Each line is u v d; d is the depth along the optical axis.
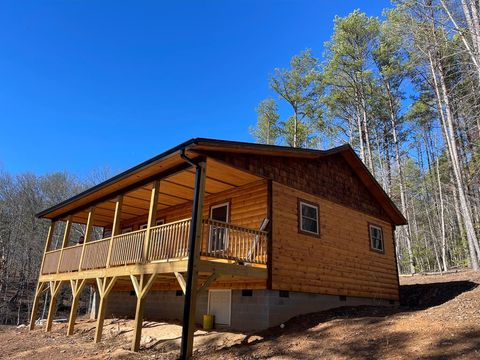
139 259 9.63
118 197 11.67
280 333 8.55
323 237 11.79
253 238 9.69
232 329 9.84
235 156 9.43
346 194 13.63
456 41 17.31
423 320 7.57
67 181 38.41
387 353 5.98
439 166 30.62
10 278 32.53
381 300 13.80
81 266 12.52
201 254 8.07
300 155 11.29
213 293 11.00
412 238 35.91
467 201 21.11
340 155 13.80
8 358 9.38
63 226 34.09
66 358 8.48
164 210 14.93
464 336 6.09
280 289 9.65
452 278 16.78
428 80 22.97
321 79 29.89
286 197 10.80
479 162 21.64
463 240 25.88
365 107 27.39
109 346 9.42
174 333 9.84
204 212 12.41
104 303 10.50
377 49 26.52
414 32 18.28
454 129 21.47
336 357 6.22
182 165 9.43
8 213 33.50
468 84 19.61
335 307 11.52
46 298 28.66
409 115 27.75
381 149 31.03
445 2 15.66
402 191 27.45
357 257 13.15
